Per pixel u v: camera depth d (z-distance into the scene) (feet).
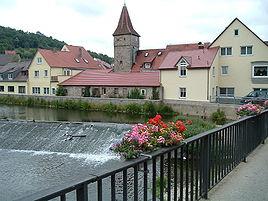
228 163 18.88
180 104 116.16
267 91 112.98
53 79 169.99
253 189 16.39
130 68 178.09
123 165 8.99
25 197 6.48
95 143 70.38
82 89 150.41
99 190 8.20
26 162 59.98
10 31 424.05
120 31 179.73
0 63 270.05
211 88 122.11
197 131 52.95
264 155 23.73
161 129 11.67
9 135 79.56
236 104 105.40
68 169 54.80
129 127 73.00
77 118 111.55
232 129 19.36
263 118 28.86
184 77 124.26
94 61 201.67
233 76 126.72
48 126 79.05
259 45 122.01
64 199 7.16
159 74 135.23
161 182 11.43
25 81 180.55
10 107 145.79
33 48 423.64
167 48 176.04
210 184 16.05
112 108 128.67
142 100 123.03
